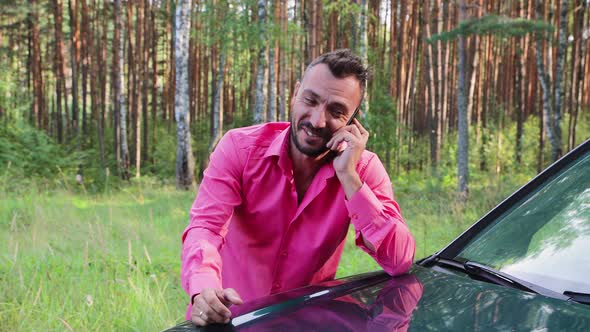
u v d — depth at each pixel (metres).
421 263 1.96
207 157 22.50
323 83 1.73
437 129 22.97
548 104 16.88
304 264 1.89
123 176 21.55
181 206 10.62
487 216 2.04
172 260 5.41
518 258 1.81
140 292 3.85
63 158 17.45
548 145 25.22
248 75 28.81
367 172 1.96
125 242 6.37
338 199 1.87
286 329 1.42
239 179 1.85
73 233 6.65
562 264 1.72
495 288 1.65
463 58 13.06
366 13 15.39
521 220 1.95
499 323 1.39
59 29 27.22
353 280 1.80
